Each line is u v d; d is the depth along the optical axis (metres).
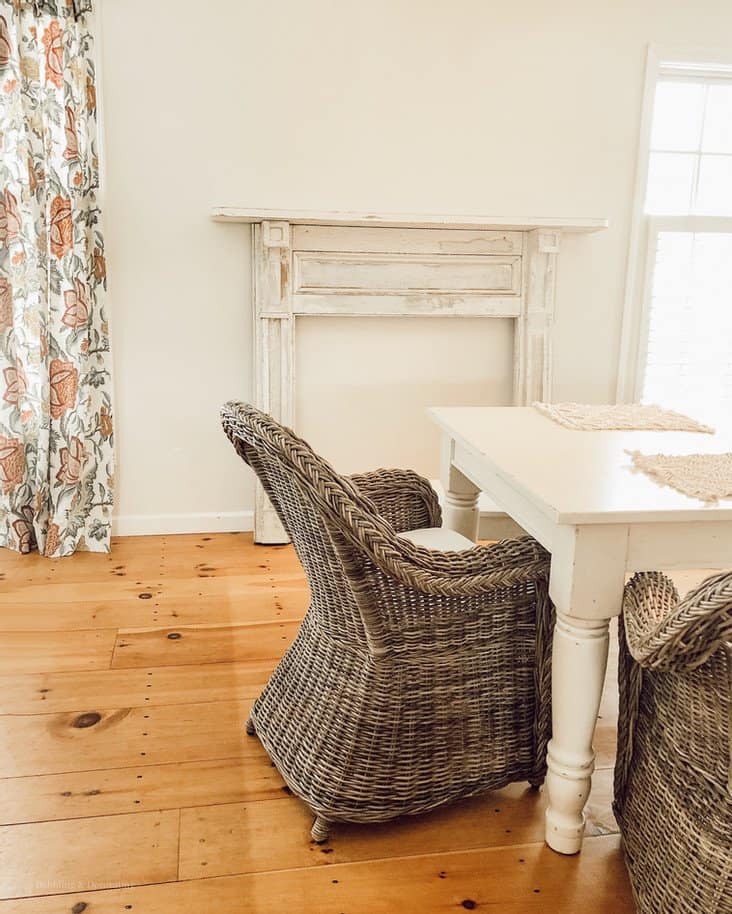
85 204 3.00
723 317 3.57
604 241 3.45
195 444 3.36
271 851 1.63
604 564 1.46
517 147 3.31
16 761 1.88
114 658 2.37
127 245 3.14
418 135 3.24
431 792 1.71
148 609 2.70
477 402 3.50
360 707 1.65
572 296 3.47
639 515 1.41
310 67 3.12
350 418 3.42
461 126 3.26
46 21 2.83
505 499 1.81
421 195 3.29
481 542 3.28
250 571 3.04
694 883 1.31
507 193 3.35
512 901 1.52
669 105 3.49
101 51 2.98
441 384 3.46
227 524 3.45
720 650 1.17
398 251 3.24
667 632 1.17
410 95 3.21
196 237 3.18
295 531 1.70
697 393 3.62
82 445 3.10
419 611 1.61
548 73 3.27
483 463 1.85
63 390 3.03
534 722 1.78
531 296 3.35
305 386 3.36
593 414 2.31
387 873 1.58
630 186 3.42
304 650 1.87
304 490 1.47
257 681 2.26
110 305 3.16
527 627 1.73
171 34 3.01
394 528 2.17
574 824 1.62
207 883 1.54
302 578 2.98
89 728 2.02
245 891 1.53
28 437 3.12
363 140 3.21
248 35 3.06
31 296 3.02
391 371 3.41
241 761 1.92
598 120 3.34
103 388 3.17
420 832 1.71
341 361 3.36
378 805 1.67
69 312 2.99
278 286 3.15
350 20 3.11
